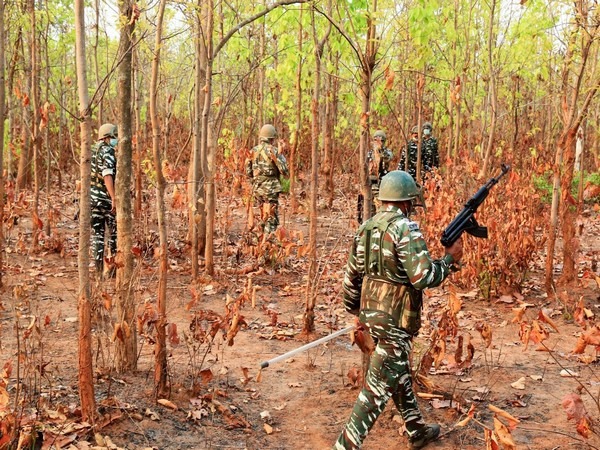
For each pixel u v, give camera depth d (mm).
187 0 6355
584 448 4078
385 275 3621
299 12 8852
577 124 7172
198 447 3982
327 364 5465
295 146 12875
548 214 9578
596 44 7562
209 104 7719
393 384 3646
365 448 4062
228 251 9094
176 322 6379
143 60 9984
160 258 4379
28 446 3559
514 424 3299
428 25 6715
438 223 7555
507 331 6398
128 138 4660
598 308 6988
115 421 4070
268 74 10844
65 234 10094
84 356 3902
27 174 13508
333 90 13836
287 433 4258
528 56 10336
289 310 7059
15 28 10953
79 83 3699
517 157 13508
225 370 5148
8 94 10867
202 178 7766
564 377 5238
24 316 6141
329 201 13195
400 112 14102
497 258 7469
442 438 4172
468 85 11930
